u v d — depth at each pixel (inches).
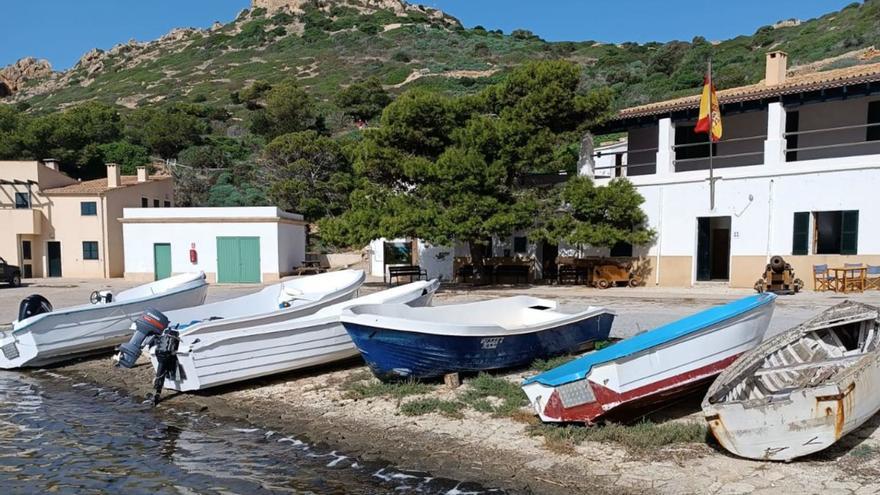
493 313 472.4
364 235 842.2
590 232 824.9
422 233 804.0
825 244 743.1
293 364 428.8
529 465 269.3
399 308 422.0
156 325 437.4
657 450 273.0
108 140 2289.6
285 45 4461.1
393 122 896.9
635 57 3046.3
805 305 598.5
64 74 5078.7
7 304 868.6
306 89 3284.9
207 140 2386.8
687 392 309.1
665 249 856.3
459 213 802.8
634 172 1026.7
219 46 4628.4
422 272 1059.9
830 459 251.3
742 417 249.0
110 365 510.0
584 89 2425.0
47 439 331.3
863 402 254.2
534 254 999.0
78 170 2048.5
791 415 241.6
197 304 597.0
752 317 316.5
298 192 1764.3
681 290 797.2
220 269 1298.0
